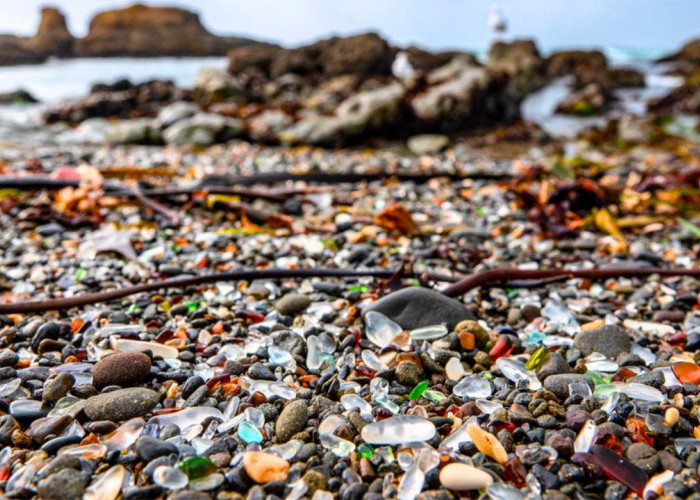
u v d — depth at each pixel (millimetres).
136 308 298
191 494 170
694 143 1379
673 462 185
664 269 340
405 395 225
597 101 2162
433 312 275
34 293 320
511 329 278
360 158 984
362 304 302
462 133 1573
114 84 2195
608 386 224
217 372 239
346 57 2771
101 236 401
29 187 547
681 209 537
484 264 384
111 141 1138
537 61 3088
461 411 212
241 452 190
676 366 234
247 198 539
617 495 174
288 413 205
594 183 514
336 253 395
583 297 325
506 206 543
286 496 174
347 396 219
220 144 1172
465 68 2133
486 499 172
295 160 933
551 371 236
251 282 330
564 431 199
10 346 259
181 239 413
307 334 271
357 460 187
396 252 400
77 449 187
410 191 628
